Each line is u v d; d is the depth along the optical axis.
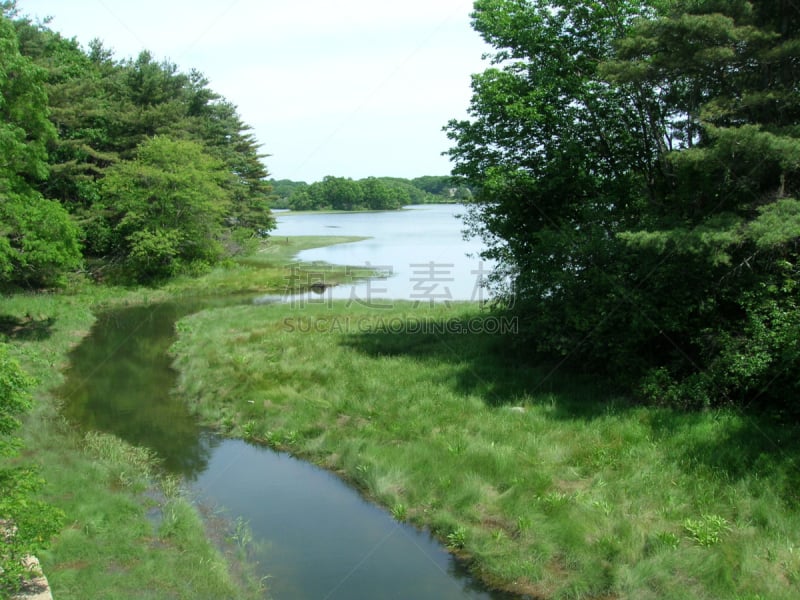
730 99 11.25
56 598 6.75
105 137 34.03
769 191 11.14
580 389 12.92
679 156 10.78
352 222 87.75
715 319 11.58
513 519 8.62
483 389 13.27
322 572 7.85
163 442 12.12
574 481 9.48
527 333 14.03
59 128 31.56
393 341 17.69
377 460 10.49
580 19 14.84
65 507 8.80
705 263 11.02
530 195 15.02
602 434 10.77
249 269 36.31
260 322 21.20
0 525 6.46
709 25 10.55
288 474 10.74
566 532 8.12
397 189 135.25
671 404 11.52
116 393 15.00
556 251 13.06
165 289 30.52
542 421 11.41
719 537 7.82
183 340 19.72
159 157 32.50
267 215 52.06
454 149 16.59
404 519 9.12
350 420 12.43
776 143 9.69
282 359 16.34
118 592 7.03
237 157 47.78
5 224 19.20
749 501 8.38
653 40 11.48
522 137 15.45
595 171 15.14
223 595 7.25
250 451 11.76
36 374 15.62
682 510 8.43
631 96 14.18
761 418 10.41
